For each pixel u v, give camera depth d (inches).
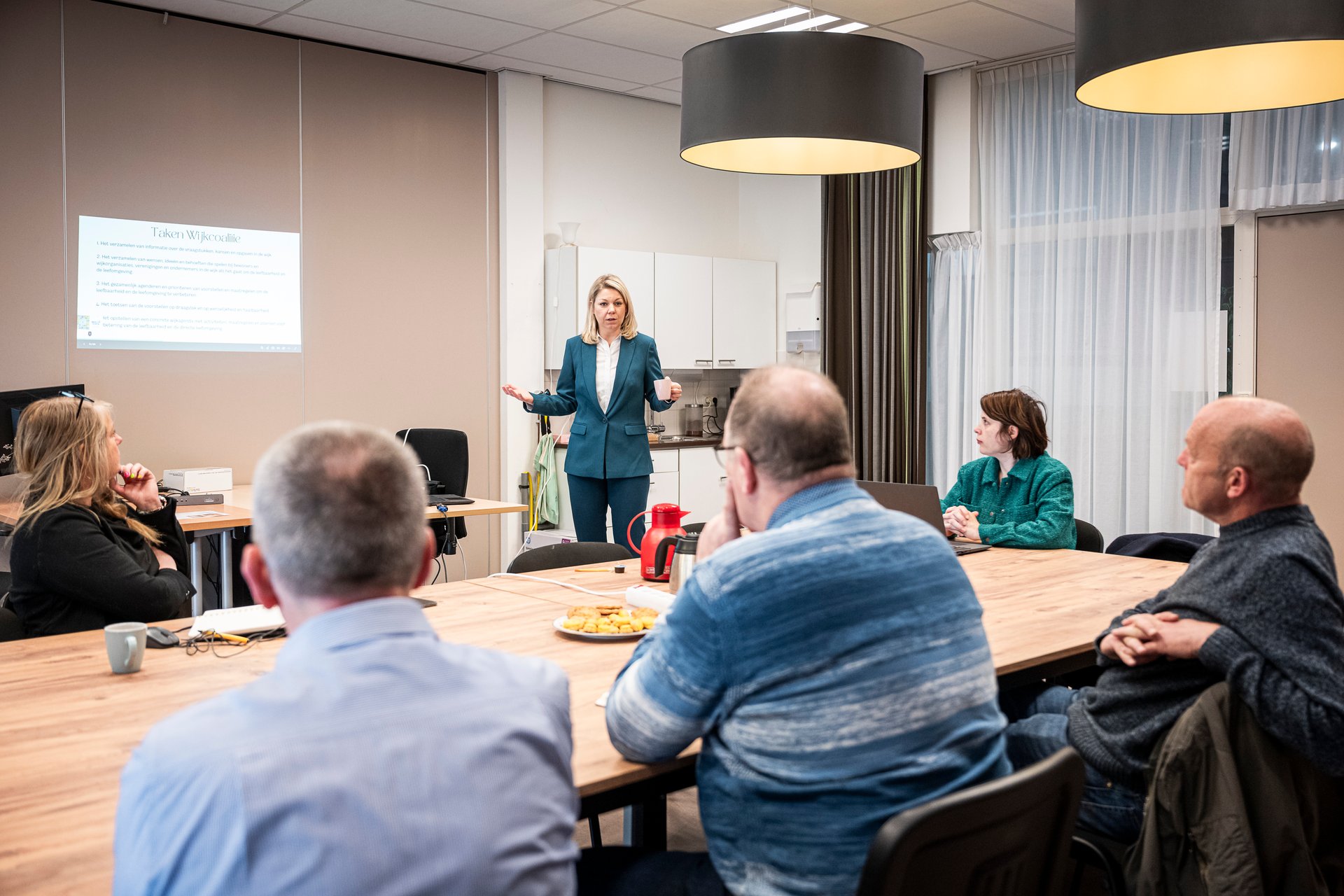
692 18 203.2
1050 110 225.5
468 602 97.2
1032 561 121.3
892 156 113.3
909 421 246.1
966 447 242.1
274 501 38.4
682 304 262.2
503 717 38.0
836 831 48.9
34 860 44.1
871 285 252.1
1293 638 63.0
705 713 51.7
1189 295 208.5
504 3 194.2
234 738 33.9
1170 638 67.6
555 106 252.1
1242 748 63.4
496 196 243.6
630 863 61.7
